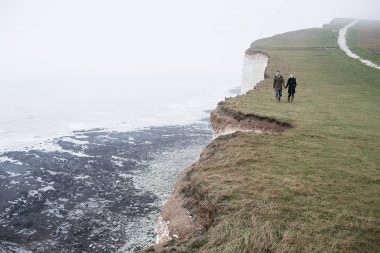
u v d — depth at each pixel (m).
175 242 9.52
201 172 13.16
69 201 33.22
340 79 33.56
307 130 17.62
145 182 37.44
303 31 92.81
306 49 56.59
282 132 17.72
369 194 10.73
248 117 20.56
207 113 78.38
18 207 31.97
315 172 12.41
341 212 9.55
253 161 13.62
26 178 38.75
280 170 12.60
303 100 25.28
